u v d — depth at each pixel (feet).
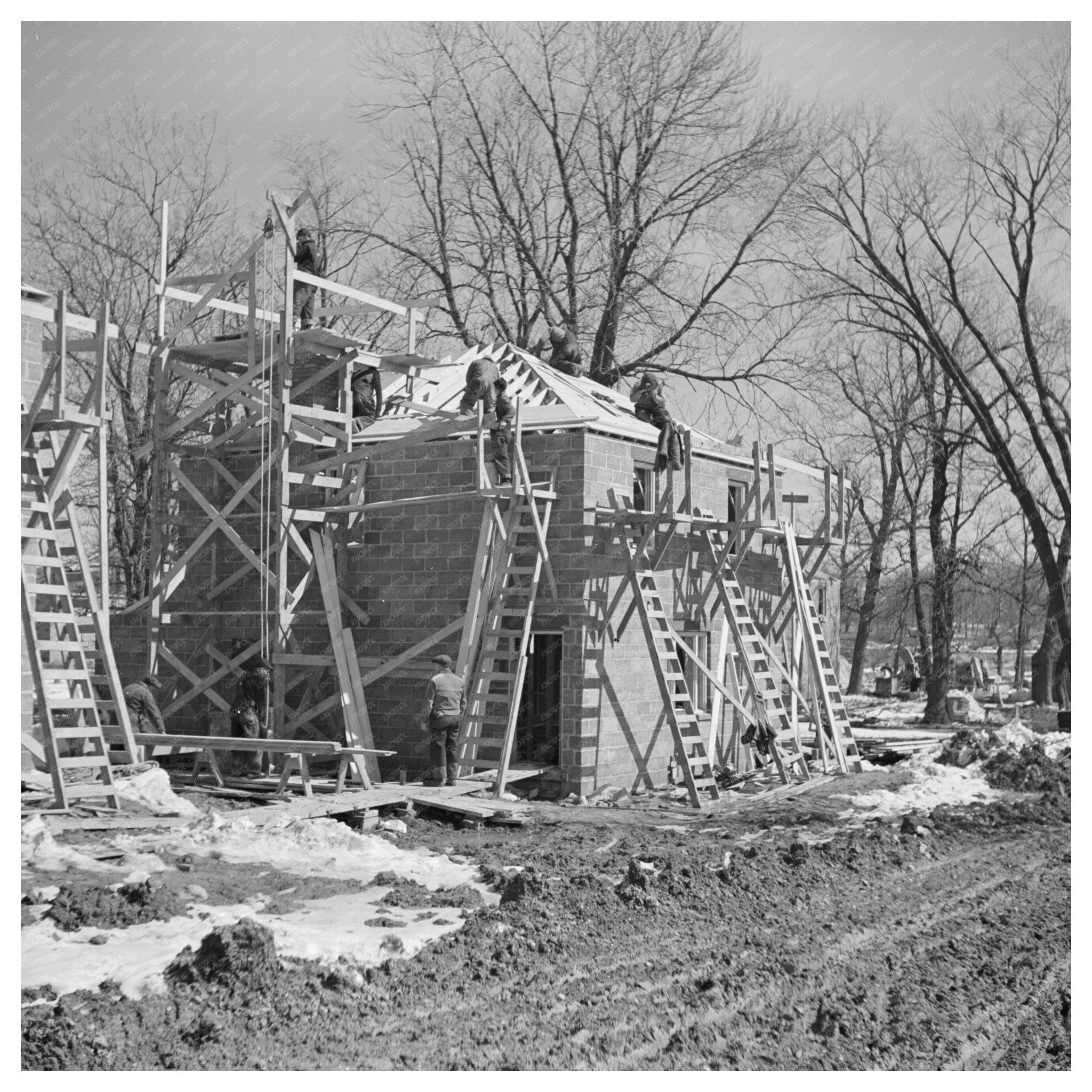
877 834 50.19
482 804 54.44
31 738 47.57
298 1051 25.09
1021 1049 27.84
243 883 37.96
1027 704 133.28
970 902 40.70
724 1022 28.07
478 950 31.63
